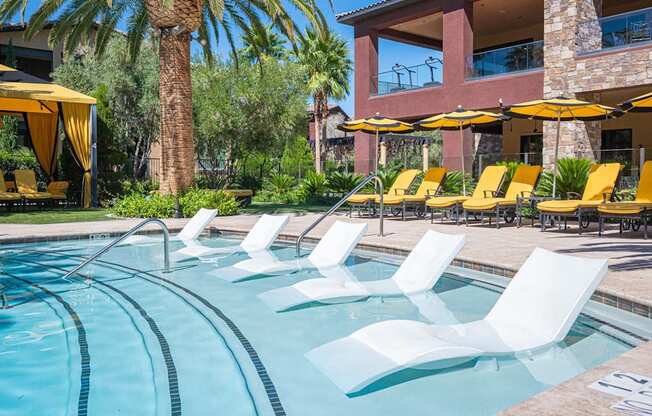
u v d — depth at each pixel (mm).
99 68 21922
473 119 13031
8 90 14109
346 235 7016
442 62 18844
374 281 5676
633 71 14008
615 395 2141
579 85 15117
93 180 16422
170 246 9094
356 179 18109
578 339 3881
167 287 5934
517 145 21578
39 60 27297
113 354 3771
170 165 13484
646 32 13914
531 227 10625
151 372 3410
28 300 5383
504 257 6566
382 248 7973
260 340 4043
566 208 9250
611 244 7727
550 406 2031
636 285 4730
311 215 13836
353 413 2766
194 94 20562
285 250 8648
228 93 20859
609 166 10125
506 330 3670
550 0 15641
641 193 9719
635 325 4141
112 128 18750
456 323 4422
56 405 2914
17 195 15016
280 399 2955
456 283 5906
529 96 16578
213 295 5527
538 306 3770
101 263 7477
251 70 21094
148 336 4180
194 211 12906
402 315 4684
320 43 31016
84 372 3422
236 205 13984
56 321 4633
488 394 2965
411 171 14000
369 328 3713
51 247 8891
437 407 2811
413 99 19609
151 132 22047
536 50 16594
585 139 15422
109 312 4914
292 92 21984
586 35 15055
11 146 20047
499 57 17469
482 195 11875
